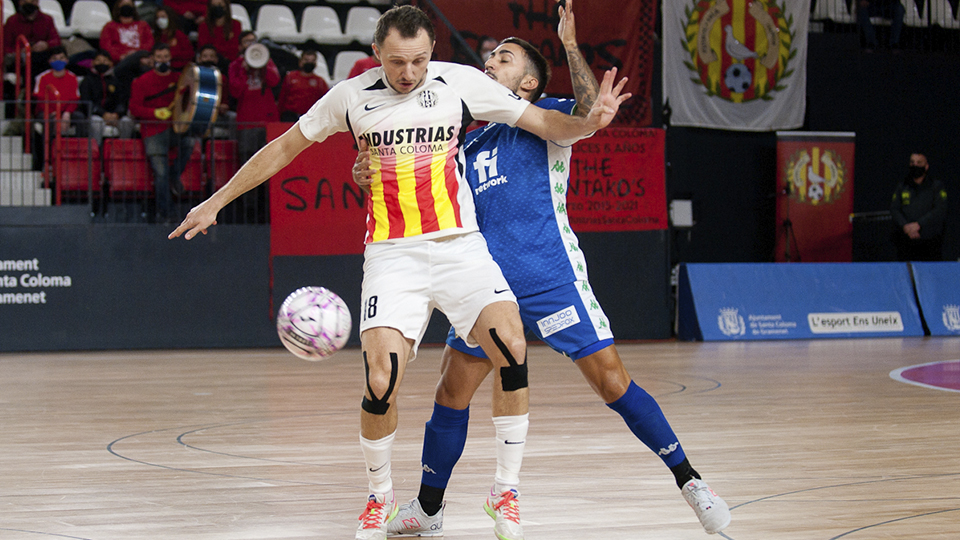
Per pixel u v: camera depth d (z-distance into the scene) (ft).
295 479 22.26
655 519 18.25
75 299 64.54
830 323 75.15
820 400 36.91
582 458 24.77
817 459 24.40
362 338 16.49
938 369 49.39
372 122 16.37
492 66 18.40
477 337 16.39
